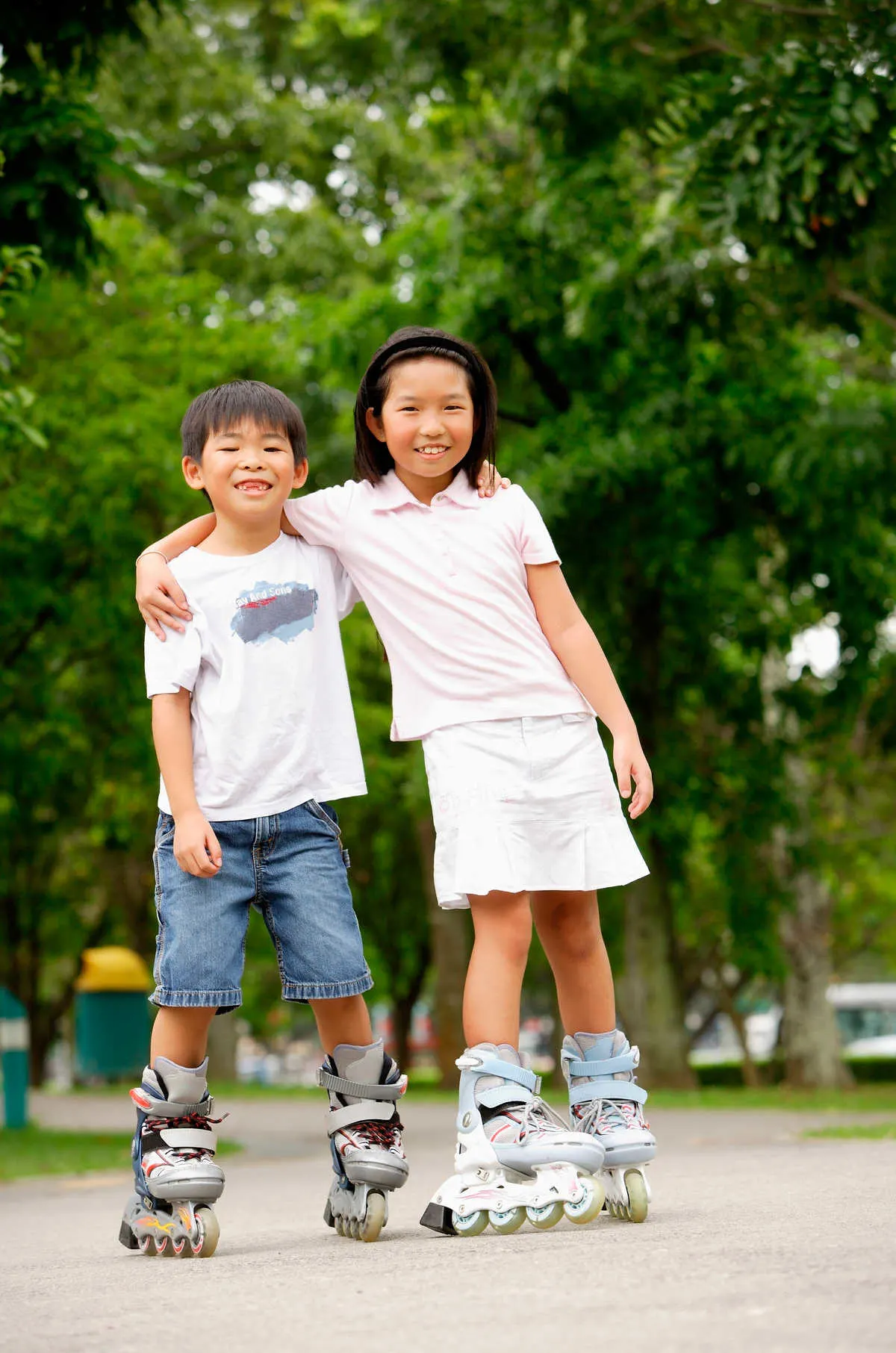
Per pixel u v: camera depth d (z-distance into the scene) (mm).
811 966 19625
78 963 31891
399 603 3605
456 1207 3254
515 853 3396
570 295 14273
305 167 23516
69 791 19281
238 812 3516
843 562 16031
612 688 3613
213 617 3590
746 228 9570
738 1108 13453
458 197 16141
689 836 17625
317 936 3527
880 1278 2316
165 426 14945
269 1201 5883
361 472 3738
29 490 14336
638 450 14742
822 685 17516
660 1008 16641
